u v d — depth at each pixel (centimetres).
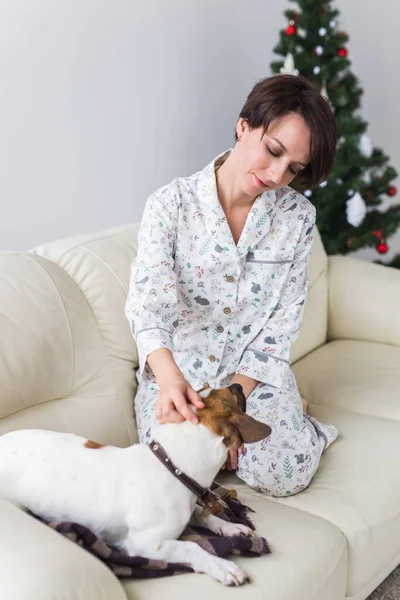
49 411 149
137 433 162
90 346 161
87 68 259
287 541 128
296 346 223
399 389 199
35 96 243
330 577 127
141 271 146
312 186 157
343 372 213
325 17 278
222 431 113
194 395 119
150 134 293
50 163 255
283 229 163
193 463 113
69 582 90
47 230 260
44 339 150
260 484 152
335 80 284
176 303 146
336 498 149
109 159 277
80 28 253
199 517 125
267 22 342
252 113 142
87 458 114
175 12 290
